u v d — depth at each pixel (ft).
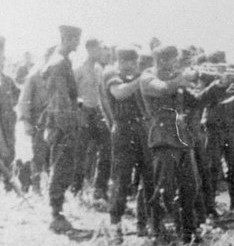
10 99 31.71
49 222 27.58
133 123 25.54
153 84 24.23
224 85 26.94
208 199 27.89
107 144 30.32
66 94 27.25
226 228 26.81
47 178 32.65
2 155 31.27
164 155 24.29
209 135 29.81
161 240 24.86
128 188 25.62
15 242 25.12
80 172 30.99
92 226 27.14
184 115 26.66
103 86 25.73
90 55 31.24
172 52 24.35
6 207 29.78
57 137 27.04
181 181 24.47
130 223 27.50
